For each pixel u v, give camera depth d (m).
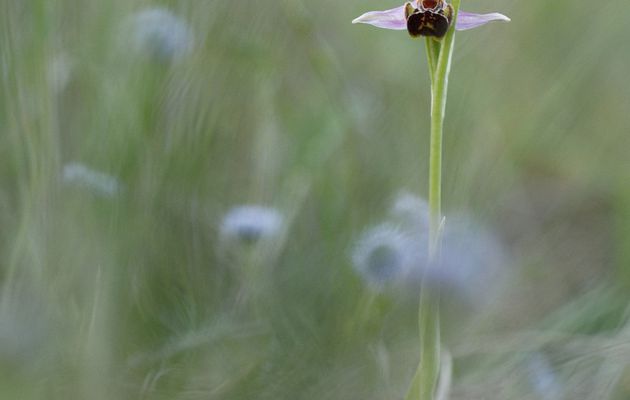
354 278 0.49
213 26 0.52
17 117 0.45
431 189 0.47
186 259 0.48
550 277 0.54
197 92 0.50
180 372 0.46
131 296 0.46
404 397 0.48
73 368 0.44
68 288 0.44
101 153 0.47
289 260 0.50
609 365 0.48
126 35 0.50
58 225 0.45
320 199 0.53
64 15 0.49
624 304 0.52
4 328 0.44
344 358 0.48
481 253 0.51
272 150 0.54
